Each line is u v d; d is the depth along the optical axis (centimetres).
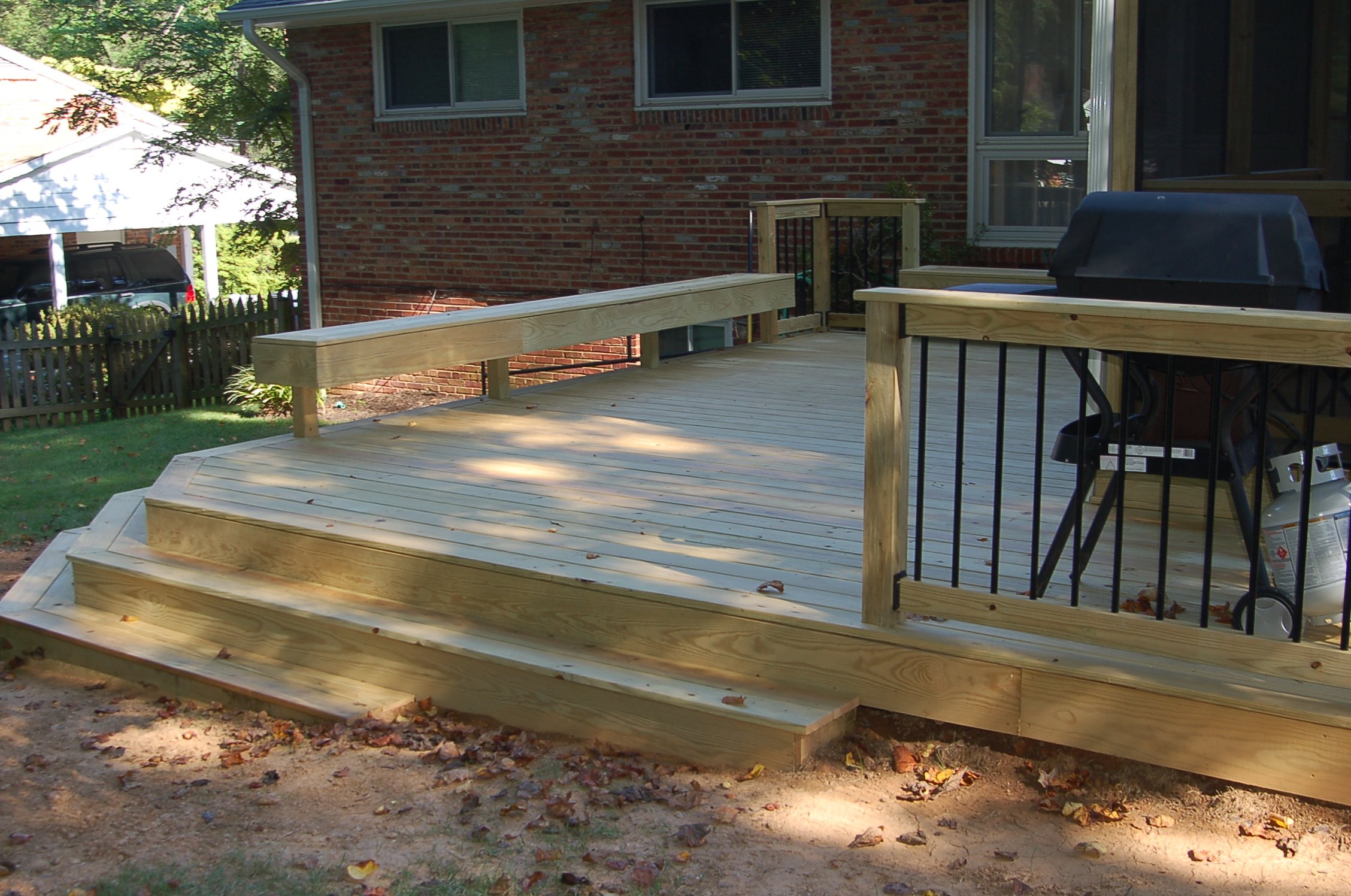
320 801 341
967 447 532
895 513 331
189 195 1870
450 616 414
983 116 905
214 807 343
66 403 1255
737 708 335
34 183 1722
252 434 1134
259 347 561
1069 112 882
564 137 1083
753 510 450
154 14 2058
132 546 508
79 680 464
